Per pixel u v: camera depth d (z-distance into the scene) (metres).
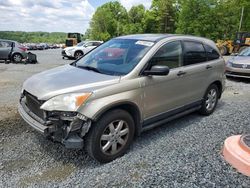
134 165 3.62
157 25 72.69
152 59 4.24
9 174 3.43
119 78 3.80
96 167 3.60
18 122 5.14
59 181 3.28
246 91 8.80
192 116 5.80
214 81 5.79
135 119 4.06
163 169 3.51
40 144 4.25
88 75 3.93
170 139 4.52
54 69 4.54
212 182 3.23
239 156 3.56
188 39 5.17
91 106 3.40
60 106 3.34
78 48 21.23
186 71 4.87
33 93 3.63
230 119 5.61
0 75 11.50
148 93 4.12
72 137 3.39
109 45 4.93
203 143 4.36
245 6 37.38
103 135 3.59
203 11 44.88
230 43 27.34
